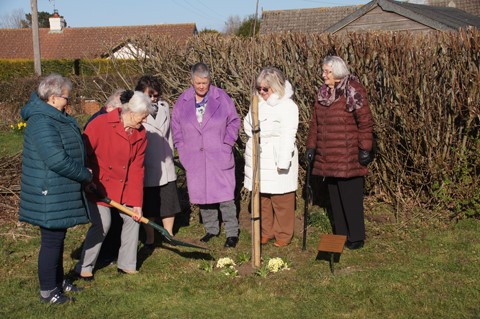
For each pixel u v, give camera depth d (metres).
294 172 6.19
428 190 7.11
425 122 6.80
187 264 5.90
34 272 5.71
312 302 4.91
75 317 4.71
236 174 7.86
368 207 7.30
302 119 7.58
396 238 6.40
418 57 6.76
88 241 5.37
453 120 6.79
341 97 5.84
